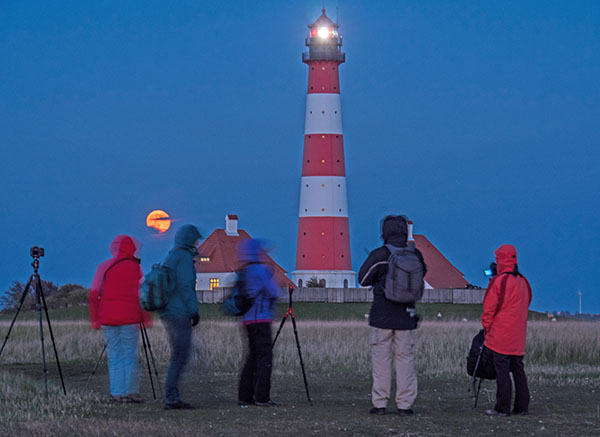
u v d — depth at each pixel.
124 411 11.91
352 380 16.94
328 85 85.06
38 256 14.22
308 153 85.00
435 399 14.05
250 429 10.27
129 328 13.04
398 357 11.82
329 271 83.69
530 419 11.37
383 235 12.06
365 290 75.19
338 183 84.81
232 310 12.89
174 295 12.35
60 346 22.92
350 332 29.25
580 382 16.42
